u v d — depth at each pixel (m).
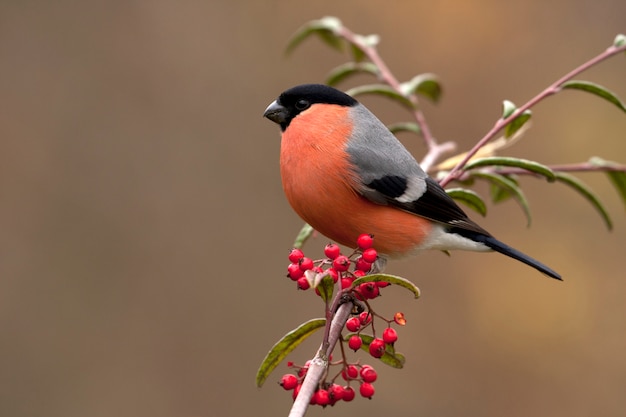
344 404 11.95
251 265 12.74
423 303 12.54
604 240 12.70
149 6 13.66
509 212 13.01
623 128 13.23
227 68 13.53
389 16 13.66
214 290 12.57
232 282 12.63
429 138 8.37
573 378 12.03
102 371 12.14
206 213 12.96
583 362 12.10
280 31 13.73
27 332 12.27
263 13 13.74
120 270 12.62
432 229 6.95
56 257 12.64
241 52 13.64
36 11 13.58
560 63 13.45
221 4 13.73
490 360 12.24
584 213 12.84
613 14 13.54
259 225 12.95
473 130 13.34
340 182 6.62
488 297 12.48
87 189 13.02
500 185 7.36
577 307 12.34
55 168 13.05
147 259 12.68
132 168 13.11
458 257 12.73
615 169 7.62
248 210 13.01
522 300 12.44
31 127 13.17
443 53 13.56
